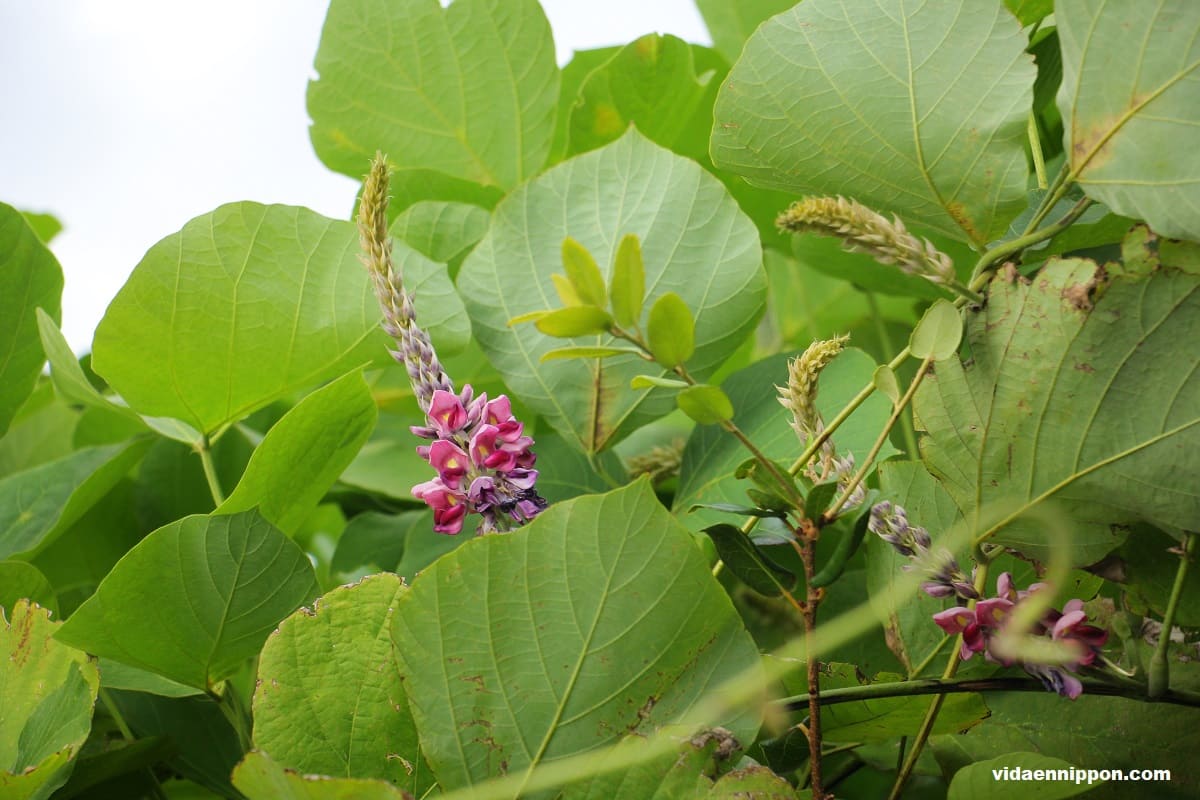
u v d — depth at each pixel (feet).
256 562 3.29
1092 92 3.02
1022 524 3.10
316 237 3.57
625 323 2.99
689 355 3.00
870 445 3.42
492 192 4.19
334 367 3.63
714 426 3.67
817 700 3.07
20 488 4.09
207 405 3.65
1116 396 3.01
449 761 3.03
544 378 3.66
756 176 3.30
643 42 4.13
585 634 3.04
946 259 3.05
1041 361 3.04
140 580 3.24
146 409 3.62
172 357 3.56
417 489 3.14
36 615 3.33
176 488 4.15
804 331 5.20
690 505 3.59
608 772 3.03
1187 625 3.19
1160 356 2.99
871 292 4.38
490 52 4.27
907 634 3.36
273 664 3.13
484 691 3.04
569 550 3.05
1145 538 3.16
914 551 3.10
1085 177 3.05
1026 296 3.04
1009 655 3.04
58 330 3.62
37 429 4.91
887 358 4.39
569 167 3.70
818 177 3.25
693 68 4.18
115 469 3.94
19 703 3.30
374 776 3.11
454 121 4.34
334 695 3.13
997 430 3.08
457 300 3.65
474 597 3.05
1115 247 3.49
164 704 3.74
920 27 3.18
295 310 3.57
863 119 3.20
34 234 3.85
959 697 3.24
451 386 3.22
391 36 4.26
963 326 3.07
